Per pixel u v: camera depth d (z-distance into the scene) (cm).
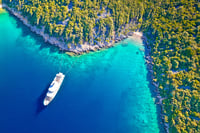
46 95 5628
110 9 7488
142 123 5388
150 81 6456
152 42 7438
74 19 7112
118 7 7494
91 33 7150
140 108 5744
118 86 6322
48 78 6241
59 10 7375
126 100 5934
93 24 7212
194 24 6631
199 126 4759
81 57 7062
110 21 7275
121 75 6662
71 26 7019
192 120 4956
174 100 5403
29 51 7156
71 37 6962
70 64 6794
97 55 7231
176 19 7181
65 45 7181
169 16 7381
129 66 6950
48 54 7062
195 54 5956
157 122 5422
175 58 6172
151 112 5644
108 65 6938
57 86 5800
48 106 5491
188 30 6569
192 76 5622
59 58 6944
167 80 5900
